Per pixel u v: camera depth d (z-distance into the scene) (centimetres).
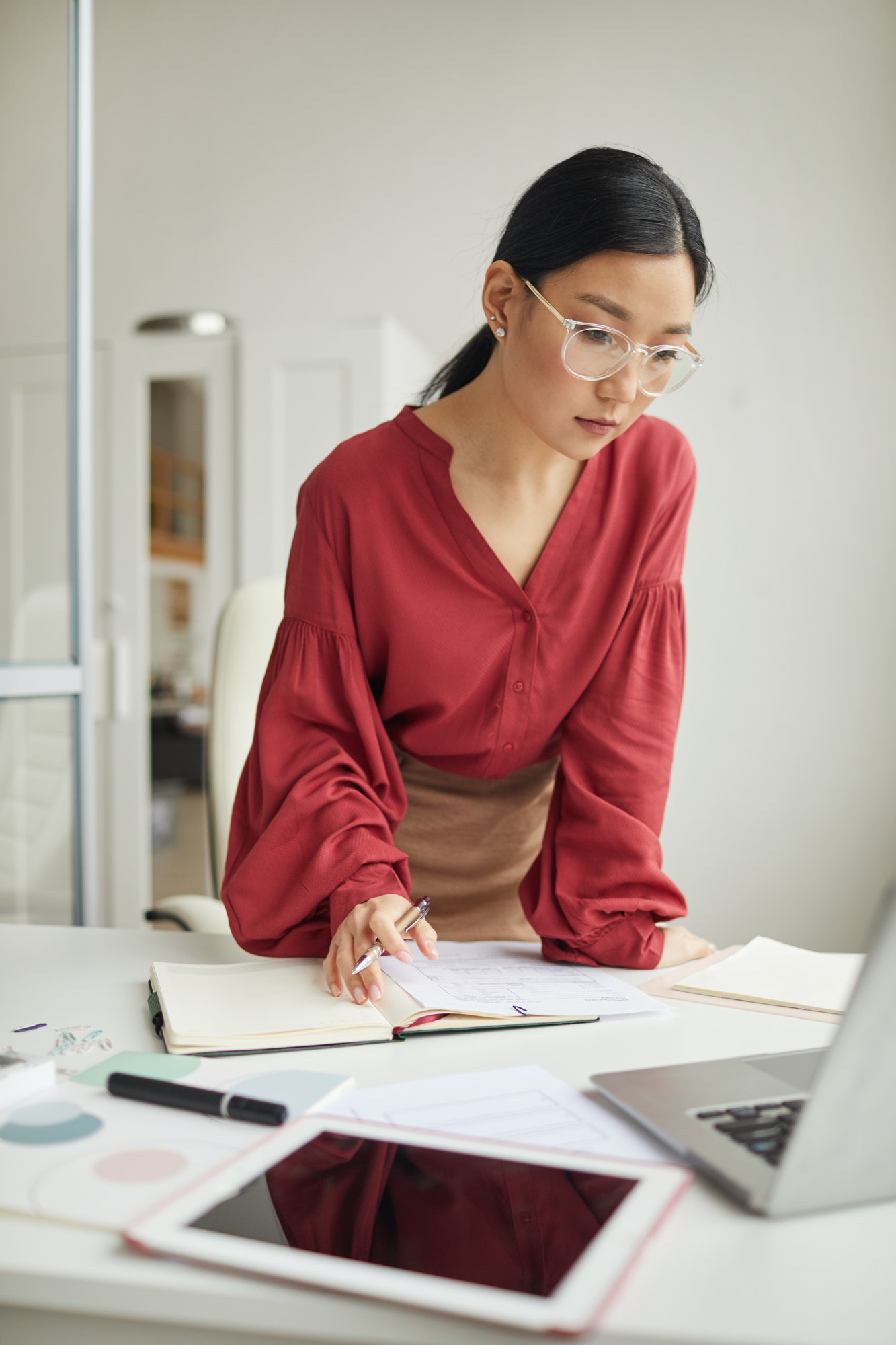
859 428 304
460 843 123
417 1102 63
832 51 305
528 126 325
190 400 294
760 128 310
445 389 117
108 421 298
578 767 110
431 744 117
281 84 341
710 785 313
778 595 309
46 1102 62
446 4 329
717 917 313
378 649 111
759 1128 57
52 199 170
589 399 90
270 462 288
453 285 329
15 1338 47
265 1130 59
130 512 297
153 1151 56
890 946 44
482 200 327
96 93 355
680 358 94
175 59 349
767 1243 48
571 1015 81
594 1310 40
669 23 315
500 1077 68
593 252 87
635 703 110
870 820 303
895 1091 48
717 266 313
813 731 307
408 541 108
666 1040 77
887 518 302
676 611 114
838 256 305
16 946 107
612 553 111
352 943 87
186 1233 45
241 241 344
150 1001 84
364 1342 42
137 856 298
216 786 153
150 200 351
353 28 336
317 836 98
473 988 88
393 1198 48
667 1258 46
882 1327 41
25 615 171
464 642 109
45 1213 49
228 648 158
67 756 172
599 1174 51
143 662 298
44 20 168
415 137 332
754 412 310
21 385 172
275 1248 44
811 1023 82
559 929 102
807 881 307
